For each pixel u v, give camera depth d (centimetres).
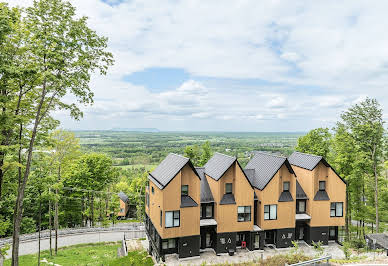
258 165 3669
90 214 5625
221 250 3094
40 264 3347
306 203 3428
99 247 4241
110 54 2333
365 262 2384
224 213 3098
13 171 2461
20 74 1766
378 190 4191
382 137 3834
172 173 2981
